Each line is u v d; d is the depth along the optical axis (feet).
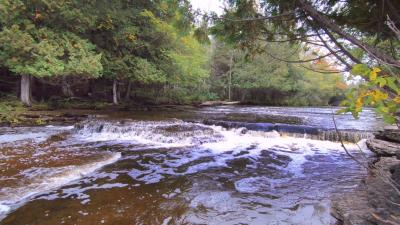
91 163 19.33
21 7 35.55
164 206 13.01
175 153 23.52
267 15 11.44
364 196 11.71
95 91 61.57
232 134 32.35
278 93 98.02
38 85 53.21
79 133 31.12
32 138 27.45
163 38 55.93
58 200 13.20
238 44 12.59
